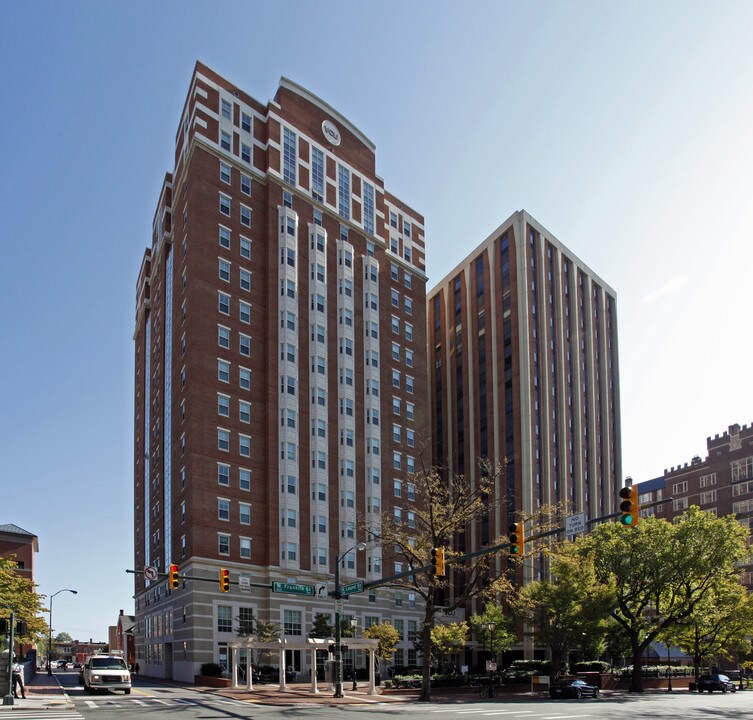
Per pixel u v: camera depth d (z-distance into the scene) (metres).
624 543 58.31
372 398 74.00
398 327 82.00
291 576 62.41
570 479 95.75
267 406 65.50
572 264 105.25
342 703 37.81
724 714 31.55
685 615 58.97
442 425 103.06
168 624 64.44
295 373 67.94
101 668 42.84
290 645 46.62
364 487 71.19
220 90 70.06
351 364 73.44
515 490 88.56
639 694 53.91
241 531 60.78
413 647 72.69
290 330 68.62
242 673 56.38
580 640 58.50
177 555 62.69
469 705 36.69
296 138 75.12
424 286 88.00
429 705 36.47
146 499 86.25
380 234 82.50
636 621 60.09
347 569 66.81
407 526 68.94
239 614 58.66
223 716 27.72
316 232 73.19
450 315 105.69
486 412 95.75
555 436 94.44
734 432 118.38
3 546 109.44
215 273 65.19
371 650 46.56
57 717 26.89
